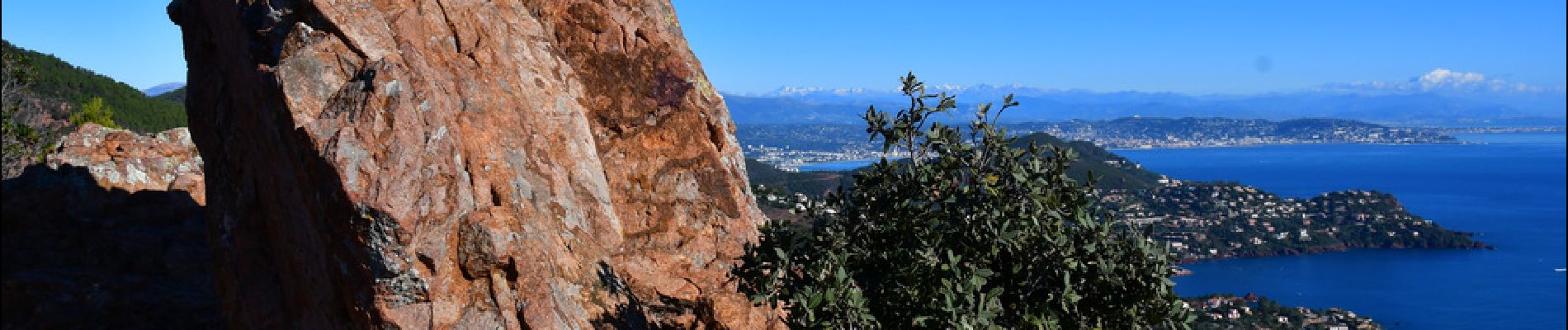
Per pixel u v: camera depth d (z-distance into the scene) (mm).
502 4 12859
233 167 11562
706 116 14469
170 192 20922
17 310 15094
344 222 8375
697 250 13023
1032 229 9539
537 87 12312
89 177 20047
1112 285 9562
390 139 8609
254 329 10977
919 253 9383
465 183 9148
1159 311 9531
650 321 11711
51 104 68438
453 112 10102
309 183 8641
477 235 9062
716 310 12406
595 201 12164
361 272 8477
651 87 14062
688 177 13688
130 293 16094
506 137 10930
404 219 8383
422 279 8578
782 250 10156
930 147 10453
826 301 9195
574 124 12586
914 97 10336
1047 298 9852
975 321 8914
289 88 8961
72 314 15039
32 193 18703
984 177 10062
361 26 9898
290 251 10086
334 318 9203
